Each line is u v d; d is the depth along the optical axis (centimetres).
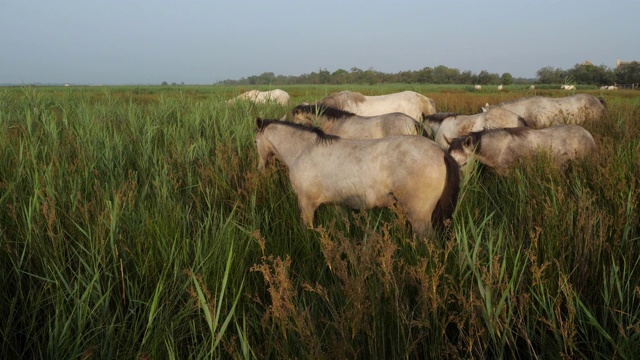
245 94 1346
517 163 576
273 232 410
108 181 478
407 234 364
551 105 1020
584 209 337
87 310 260
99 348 250
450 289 278
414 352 254
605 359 238
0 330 257
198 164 584
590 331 274
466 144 621
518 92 2720
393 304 258
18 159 506
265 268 246
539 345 272
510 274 300
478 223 420
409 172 401
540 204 405
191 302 277
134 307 286
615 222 340
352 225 423
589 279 309
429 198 405
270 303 313
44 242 329
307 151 454
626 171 461
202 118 844
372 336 243
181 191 504
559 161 603
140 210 374
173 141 665
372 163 417
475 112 1463
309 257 364
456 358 236
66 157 552
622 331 231
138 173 540
